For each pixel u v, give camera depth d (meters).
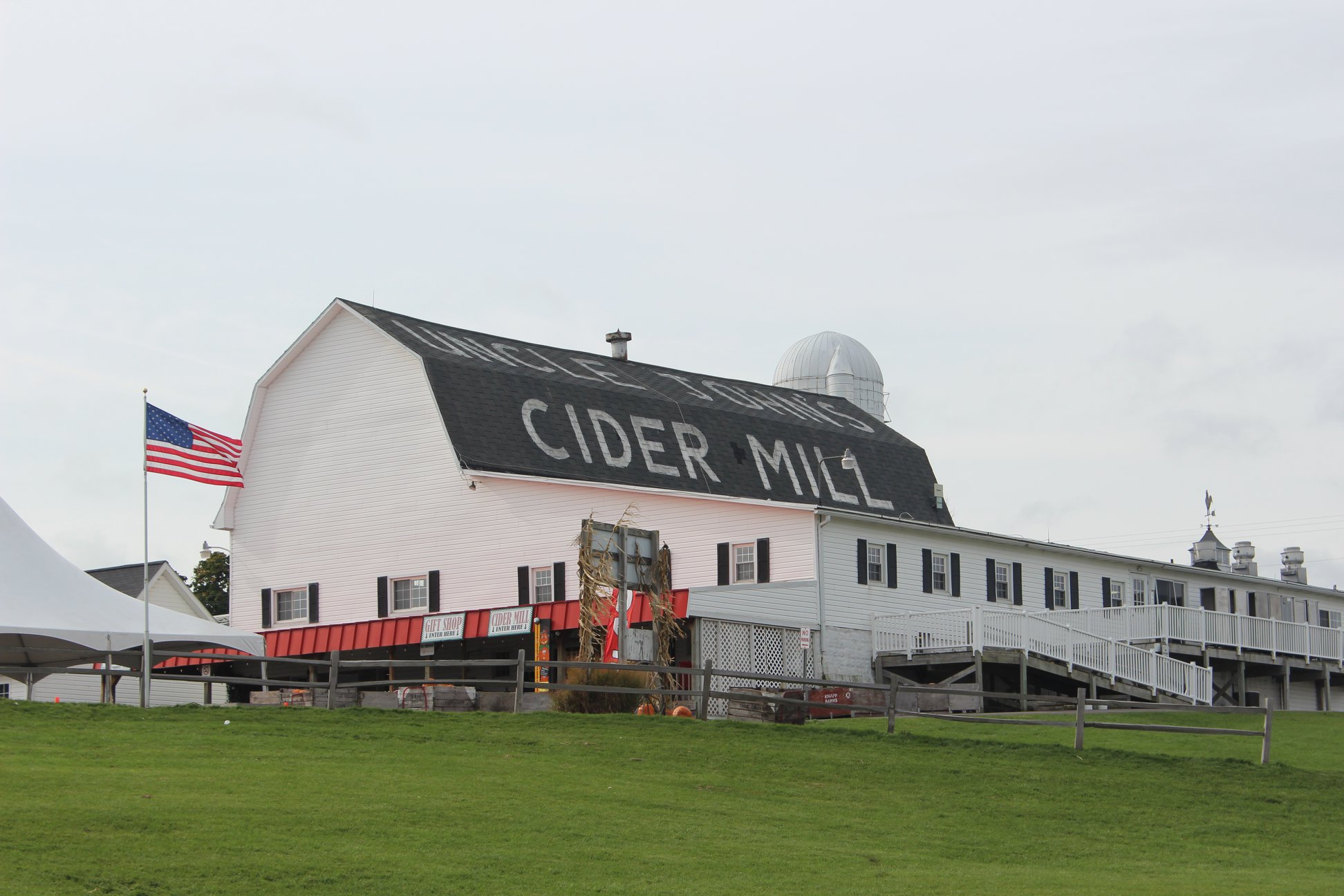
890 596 46.97
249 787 21.64
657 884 17.91
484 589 49.09
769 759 26.75
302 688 31.50
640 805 22.48
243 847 18.05
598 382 55.88
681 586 46.78
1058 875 20.11
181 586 60.28
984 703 42.81
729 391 61.69
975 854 21.28
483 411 51.16
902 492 60.00
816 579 44.09
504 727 28.50
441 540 50.28
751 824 21.88
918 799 24.67
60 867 16.56
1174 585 59.97
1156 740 33.19
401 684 30.84
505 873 17.88
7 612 32.59
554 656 46.66
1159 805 25.09
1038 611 45.25
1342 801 25.77
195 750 24.84
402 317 55.59
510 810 21.34
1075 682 45.53
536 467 50.31
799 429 58.53
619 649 32.41
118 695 50.47
